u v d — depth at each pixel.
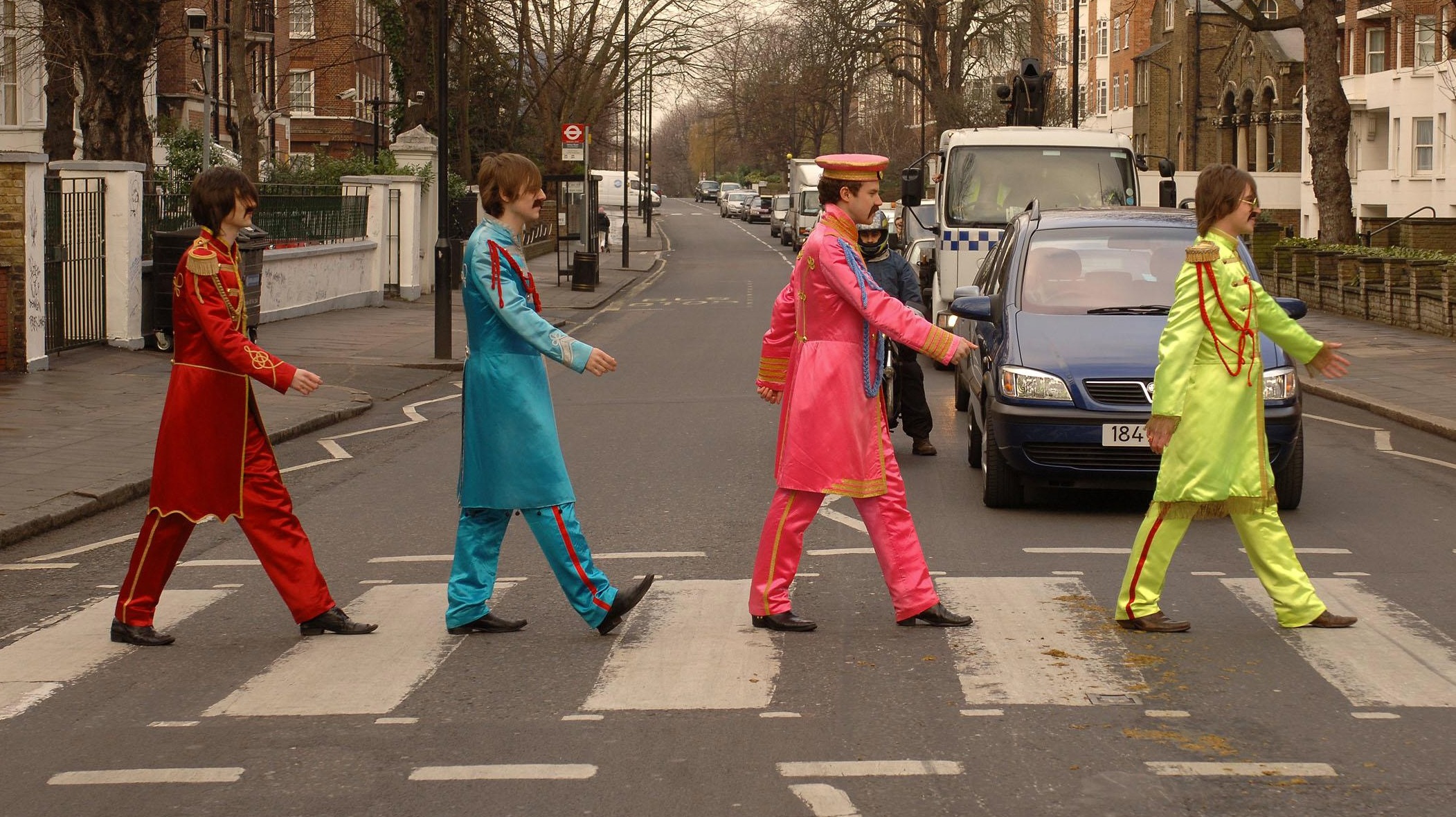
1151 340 9.92
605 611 6.54
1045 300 10.60
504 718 5.44
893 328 6.28
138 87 22.11
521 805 4.58
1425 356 20.06
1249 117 64.44
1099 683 5.79
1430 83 48.84
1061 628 6.66
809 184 63.22
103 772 4.91
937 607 6.69
